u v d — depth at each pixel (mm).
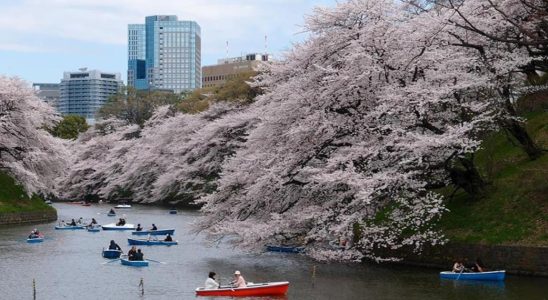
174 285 31375
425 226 33875
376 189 30828
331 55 35938
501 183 34250
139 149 98812
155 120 103125
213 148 75750
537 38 30594
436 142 29984
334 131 34406
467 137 31875
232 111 79375
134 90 134125
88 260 39750
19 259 40156
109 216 74000
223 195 39406
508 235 30500
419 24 33031
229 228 36219
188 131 85312
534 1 34031
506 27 34156
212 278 29672
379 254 35375
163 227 59969
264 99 43625
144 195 97062
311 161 35875
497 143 38375
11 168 64312
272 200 37281
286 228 34875
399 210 32750
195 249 44688
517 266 29516
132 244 47688
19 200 68000
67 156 71438
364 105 34719
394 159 32750
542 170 33125
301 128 33500
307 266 35562
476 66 34188
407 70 33594
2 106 66375
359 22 35344
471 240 31359
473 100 33875
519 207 31828
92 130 124000
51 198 111812
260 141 38531
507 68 32656
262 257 39562
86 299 28391
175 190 89375
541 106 38531
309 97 35250
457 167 34656
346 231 32188
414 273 31547
